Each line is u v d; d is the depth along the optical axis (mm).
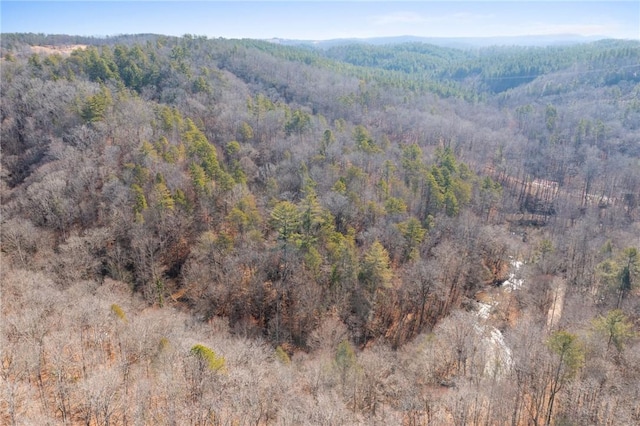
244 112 134875
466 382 50688
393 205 91500
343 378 49656
